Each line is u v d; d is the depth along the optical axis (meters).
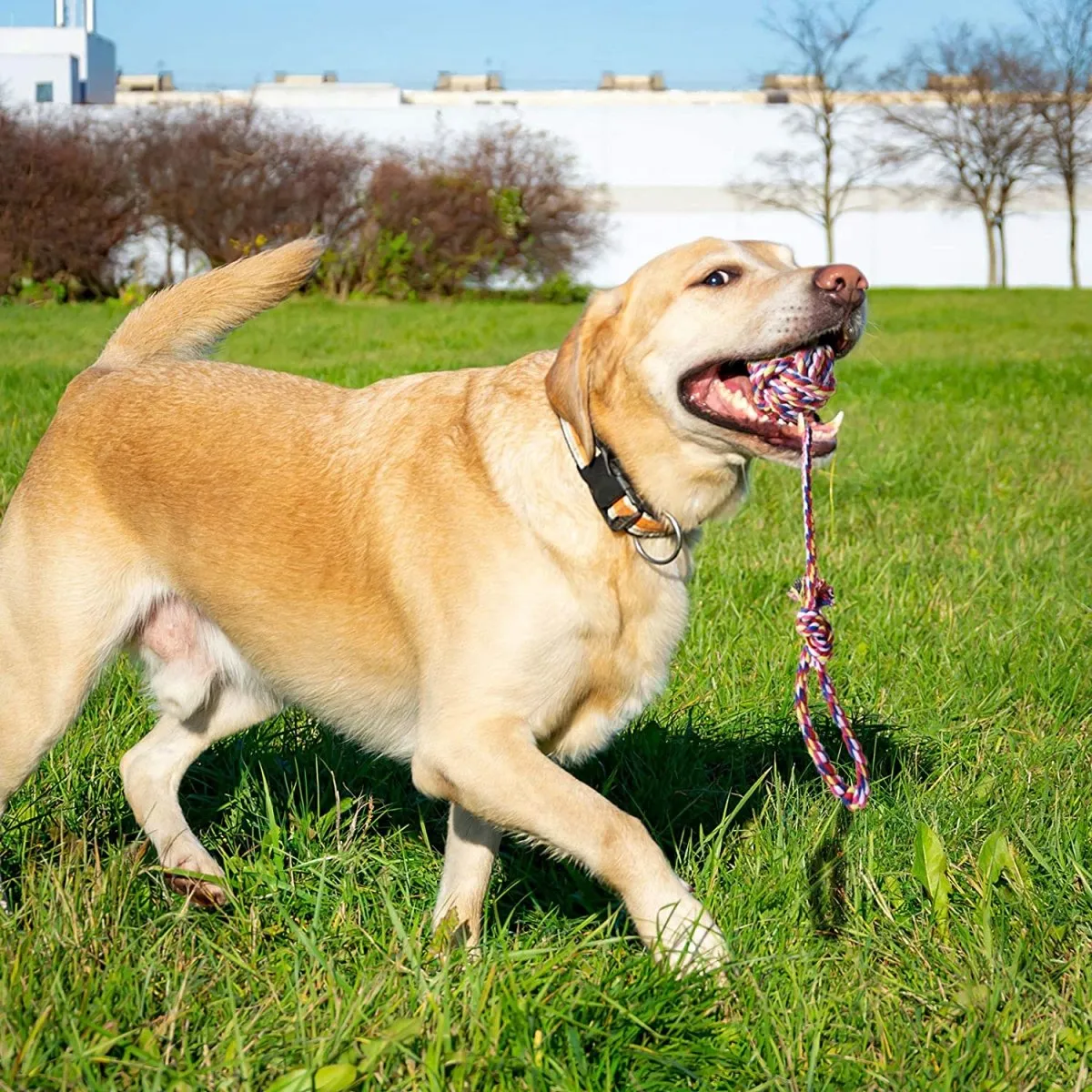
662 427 3.39
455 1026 2.82
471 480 3.39
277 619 3.73
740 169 52.59
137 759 4.23
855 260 53.62
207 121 34.00
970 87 50.78
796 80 58.22
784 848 3.74
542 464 3.32
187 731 4.27
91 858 3.75
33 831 3.89
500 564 3.28
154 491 3.84
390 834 4.05
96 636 3.87
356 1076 2.63
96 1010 2.82
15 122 30.73
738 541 7.07
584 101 58.50
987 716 4.89
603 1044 2.87
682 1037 2.94
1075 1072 2.79
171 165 32.09
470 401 3.56
